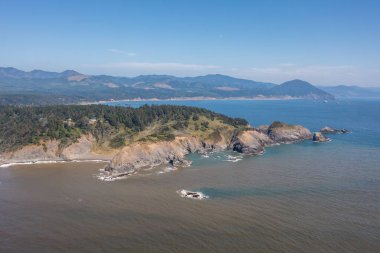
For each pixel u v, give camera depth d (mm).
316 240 72938
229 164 140000
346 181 111500
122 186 111688
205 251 69812
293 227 78812
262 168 131750
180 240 74250
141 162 138500
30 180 119688
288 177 117875
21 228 81562
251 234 76125
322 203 92500
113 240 75062
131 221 84000
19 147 151625
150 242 73750
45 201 98562
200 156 157625
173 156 148000
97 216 87438
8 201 98938
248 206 91688
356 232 75938
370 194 98688
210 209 90250
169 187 109625
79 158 153875
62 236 77375
